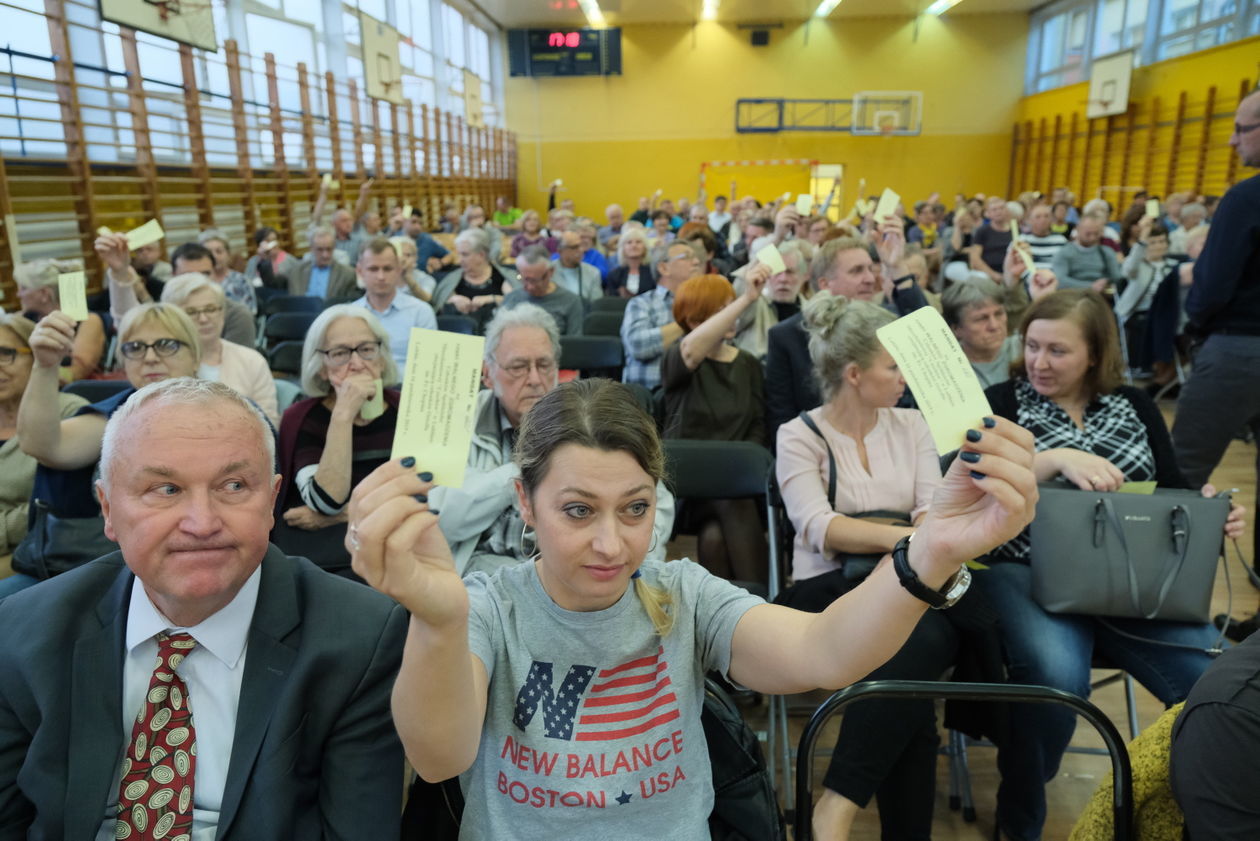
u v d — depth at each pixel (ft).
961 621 5.81
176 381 3.65
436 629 2.77
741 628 3.62
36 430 6.46
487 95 59.00
